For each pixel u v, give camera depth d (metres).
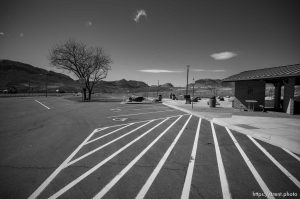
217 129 11.29
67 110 20.45
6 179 5.01
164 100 41.34
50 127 11.57
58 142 8.38
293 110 17.02
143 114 17.72
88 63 41.06
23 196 4.26
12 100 35.94
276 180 5.11
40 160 6.29
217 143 8.41
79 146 7.82
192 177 5.22
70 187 4.65
